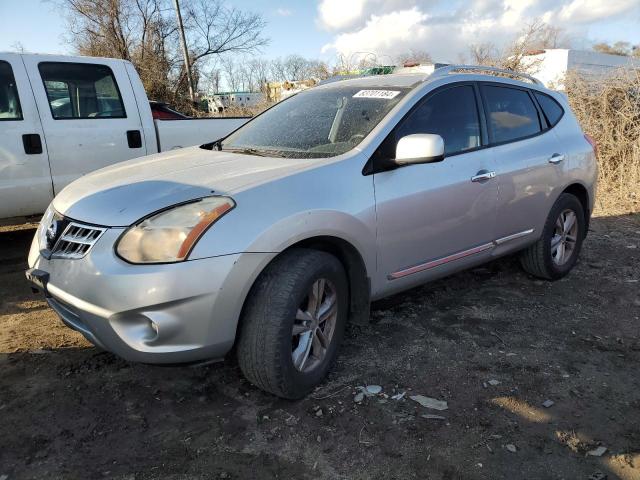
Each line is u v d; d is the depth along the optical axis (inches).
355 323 127.7
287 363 105.3
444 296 170.6
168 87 919.0
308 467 94.1
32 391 115.5
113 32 901.2
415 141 120.0
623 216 289.0
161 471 92.7
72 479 90.6
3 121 191.3
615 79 354.6
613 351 136.7
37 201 200.2
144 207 101.0
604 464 95.3
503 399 114.5
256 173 112.1
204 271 94.9
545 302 167.5
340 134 132.6
